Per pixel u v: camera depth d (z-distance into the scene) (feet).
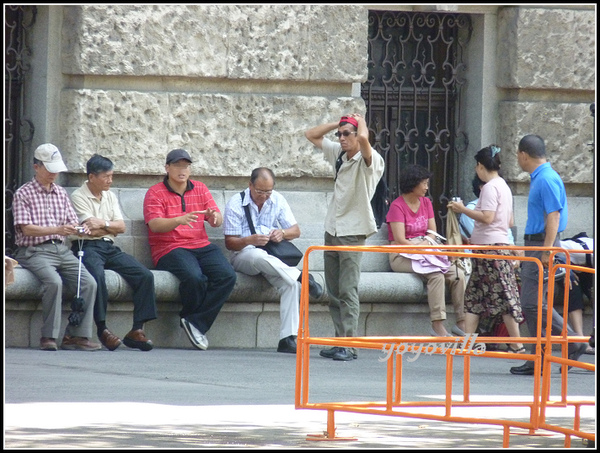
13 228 98.58
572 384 79.15
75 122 96.94
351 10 104.42
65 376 72.90
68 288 89.51
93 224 90.68
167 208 93.97
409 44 109.91
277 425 57.11
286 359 88.53
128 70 98.02
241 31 101.30
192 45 99.81
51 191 89.86
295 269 94.99
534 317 82.53
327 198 104.22
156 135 98.94
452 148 111.55
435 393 70.64
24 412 58.13
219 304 92.73
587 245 94.12
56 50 97.71
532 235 83.46
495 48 110.22
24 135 98.43
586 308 102.83
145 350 90.58
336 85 105.50
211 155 100.73
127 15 97.81
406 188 99.19
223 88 102.12
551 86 109.81
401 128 110.11
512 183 110.01
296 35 102.83
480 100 109.91
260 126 102.01
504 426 52.26
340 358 88.17
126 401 62.90
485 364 91.15
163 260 93.35
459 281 99.50
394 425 59.57
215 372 78.02
